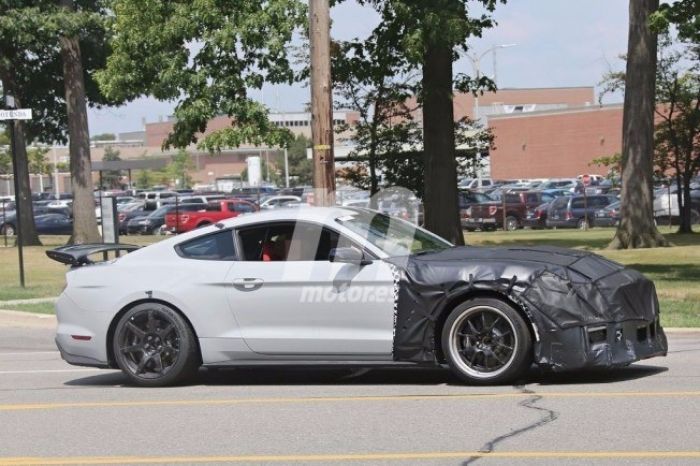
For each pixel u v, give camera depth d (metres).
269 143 25.03
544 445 7.17
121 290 10.26
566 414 8.16
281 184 139.38
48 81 45.03
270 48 23.66
